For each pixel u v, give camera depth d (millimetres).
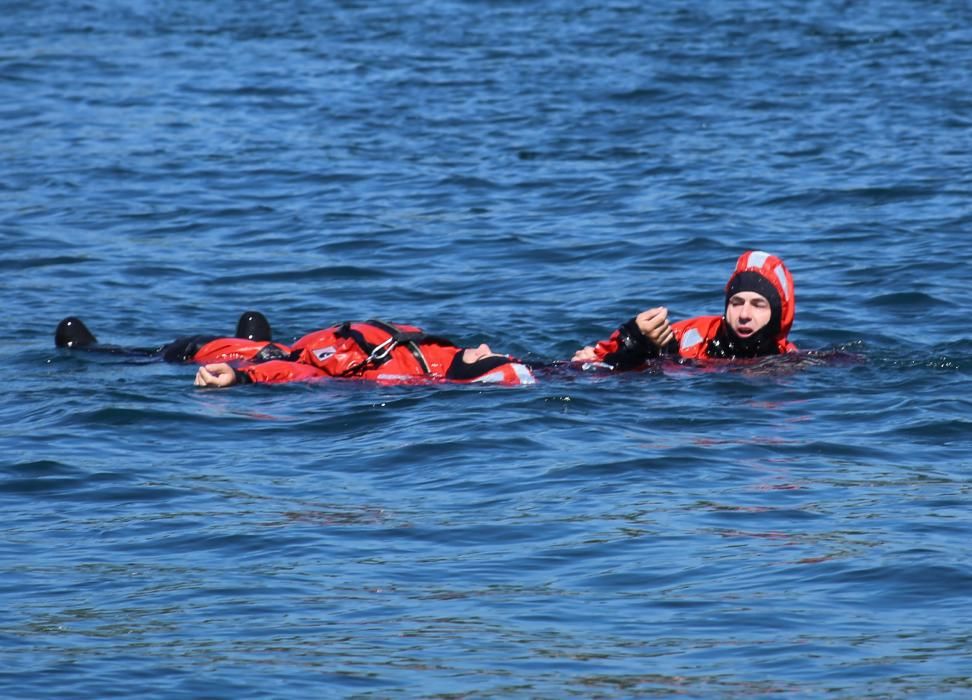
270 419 35969
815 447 33250
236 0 137625
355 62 103062
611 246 57312
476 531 28203
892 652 22719
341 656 22859
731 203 63906
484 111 86125
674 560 26562
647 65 99000
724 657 22703
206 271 55406
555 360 42406
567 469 31766
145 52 109188
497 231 60250
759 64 98875
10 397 38438
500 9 128000
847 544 27094
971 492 29969
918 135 76938
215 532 28312
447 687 21734
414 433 34469
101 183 70688
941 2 126250
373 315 49031
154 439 34469
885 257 54219
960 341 43250
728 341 41938
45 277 54500
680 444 33500
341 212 64250
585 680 21922
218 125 84250
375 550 27312
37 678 22125
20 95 94000
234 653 23000
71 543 27906
